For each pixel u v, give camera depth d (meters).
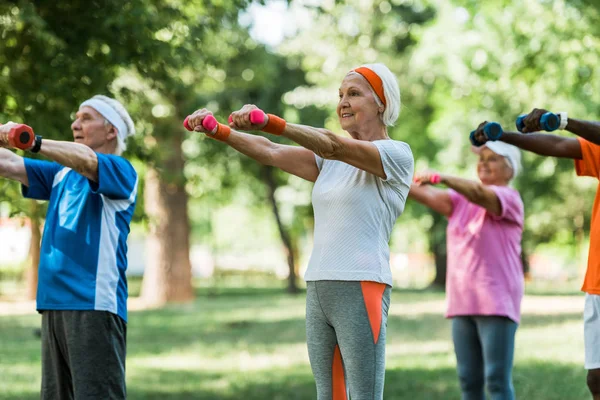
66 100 8.26
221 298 32.34
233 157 31.36
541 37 17.75
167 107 12.60
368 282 4.55
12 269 46.00
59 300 5.11
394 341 15.20
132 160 10.12
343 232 4.60
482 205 6.71
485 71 20.19
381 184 4.64
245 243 72.31
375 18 32.72
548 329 16.27
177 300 27.30
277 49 32.81
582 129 5.18
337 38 32.81
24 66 8.19
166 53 8.60
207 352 14.40
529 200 31.09
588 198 39.03
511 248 6.82
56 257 5.17
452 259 6.91
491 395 6.68
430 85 31.72
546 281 53.16
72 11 8.05
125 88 9.37
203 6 10.00
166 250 27.31
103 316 5.12
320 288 4.61
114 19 7.96
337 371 4.65
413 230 50.94
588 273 5.56
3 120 8.11
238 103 27.02
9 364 12.88
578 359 12.11
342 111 4.80
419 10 32.53
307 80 33.19
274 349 14.63
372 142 4.52
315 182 4.83
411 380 10.64
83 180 5.28
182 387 10.70
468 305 6.77
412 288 38.97
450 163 27.98
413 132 32.88
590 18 16.22
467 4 19.83
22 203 8.77
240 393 10.18
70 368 5.14
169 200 27.25
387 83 4.73
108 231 5.21
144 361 13.38
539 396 9.28
